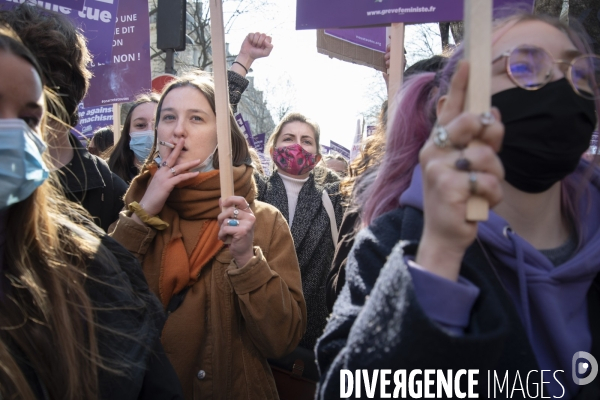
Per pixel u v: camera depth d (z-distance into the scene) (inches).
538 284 46.4
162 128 95.4
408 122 56.2
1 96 51.5
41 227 57.3
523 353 44.0
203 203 92.2
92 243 60.9
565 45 47.5
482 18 35.4
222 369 86.5
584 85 46.2
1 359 50.6
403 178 56.2
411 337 37.8
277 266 92.7
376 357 39.7
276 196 145.5
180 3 241.1
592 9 123.4
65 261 57.4
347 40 140.7
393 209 55.2
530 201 49.4
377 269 47.6
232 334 87.9
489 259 47.1
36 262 56.2
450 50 90.4
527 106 45.5
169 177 90.7
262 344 87.2
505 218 49.7
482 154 35.6
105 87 164.9
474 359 38.3
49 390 53.4
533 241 50.3
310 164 151.5
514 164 46.8
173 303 88.3
